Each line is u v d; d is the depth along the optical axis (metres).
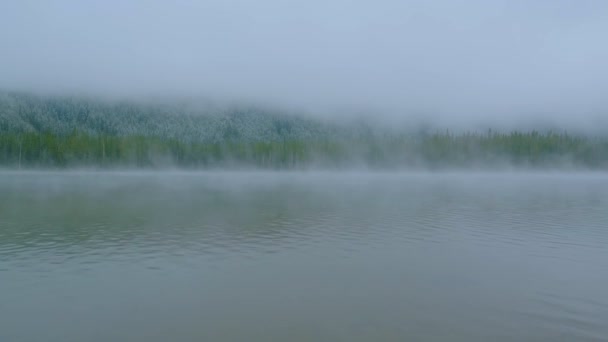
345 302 21.69
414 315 20.17
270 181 112.94
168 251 31.20
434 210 52.84
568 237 36.91
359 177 140.50
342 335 18.11
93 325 18.91
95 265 27.66
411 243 34.38
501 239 35.91
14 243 33.31
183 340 17.61
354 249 32.12
